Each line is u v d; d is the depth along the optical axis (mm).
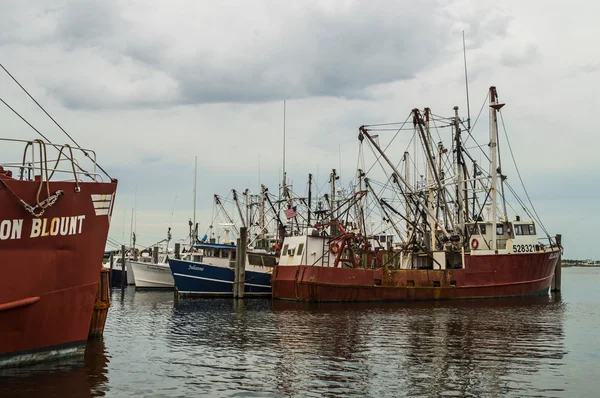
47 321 15359
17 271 14516
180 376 15805
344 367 17172
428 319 29625
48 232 15086
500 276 42812
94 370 16109
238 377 15789
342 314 32375
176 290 45250
